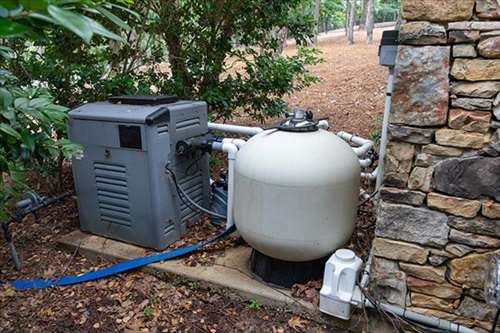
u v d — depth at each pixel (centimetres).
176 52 374
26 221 292
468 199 143
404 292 163
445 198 146
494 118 134
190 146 238
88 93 330
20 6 61
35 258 246
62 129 173
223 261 224
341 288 176
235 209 198
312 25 400
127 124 216
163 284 216
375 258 165
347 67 854
